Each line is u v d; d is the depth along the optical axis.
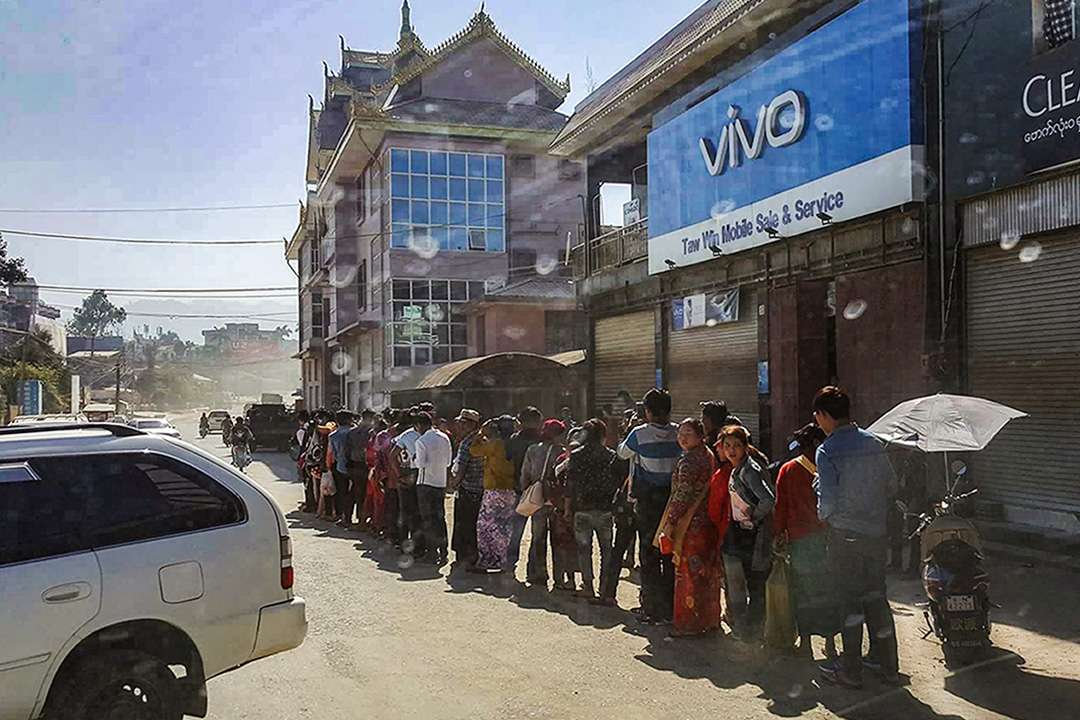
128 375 90.44
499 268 34.88
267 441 38.56
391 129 33.66
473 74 36.00
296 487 21.66
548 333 29.80
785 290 14.55
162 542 4.69
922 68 11.62
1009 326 10.84
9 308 52.38
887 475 5.86
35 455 4.62
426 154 34.28
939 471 11.05
